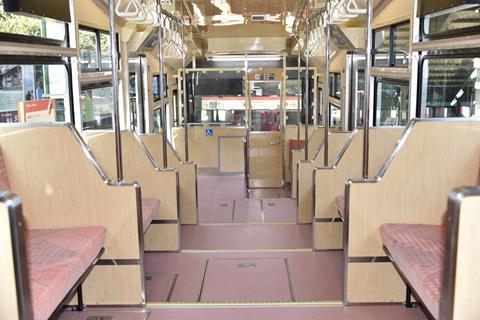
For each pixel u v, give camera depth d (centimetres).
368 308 336
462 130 314
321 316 326
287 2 625
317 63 890
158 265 446
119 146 342
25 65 374
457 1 351
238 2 625
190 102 948
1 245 164
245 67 917
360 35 660
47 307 214
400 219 328
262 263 447
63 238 298
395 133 467
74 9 449
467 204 166
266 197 790
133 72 715
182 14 712
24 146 318
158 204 456
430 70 446
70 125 321
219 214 638
